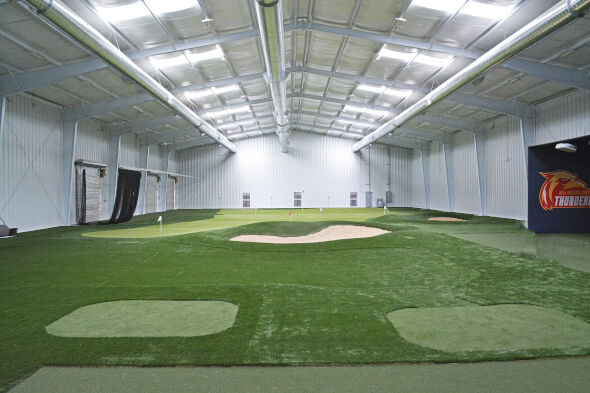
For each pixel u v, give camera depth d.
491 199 20.42
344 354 3.56
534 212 13.57
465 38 11.57
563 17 7.53
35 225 14.77
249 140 33.41
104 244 10.62
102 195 20.23
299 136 33.41
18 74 11.70
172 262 8.27
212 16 11.11
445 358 3.46
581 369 3.26
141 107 19.22
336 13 11.45
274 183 33.28
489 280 6.57
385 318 4.60
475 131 20.94
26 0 7.00
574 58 11.23
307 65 16.80
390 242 10.45
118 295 5.62
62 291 5.88
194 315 4.73
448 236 11.50
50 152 15.68
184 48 12.30
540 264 7.73
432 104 15.29
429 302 5.30
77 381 3.05
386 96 19.38
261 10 8.30
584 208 13.65
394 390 2.90
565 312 4.86
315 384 3.00
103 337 3.99
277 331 4.16
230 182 33.38
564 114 14.21
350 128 30.61
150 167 27.97
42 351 3.63
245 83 18.69
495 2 9.50
